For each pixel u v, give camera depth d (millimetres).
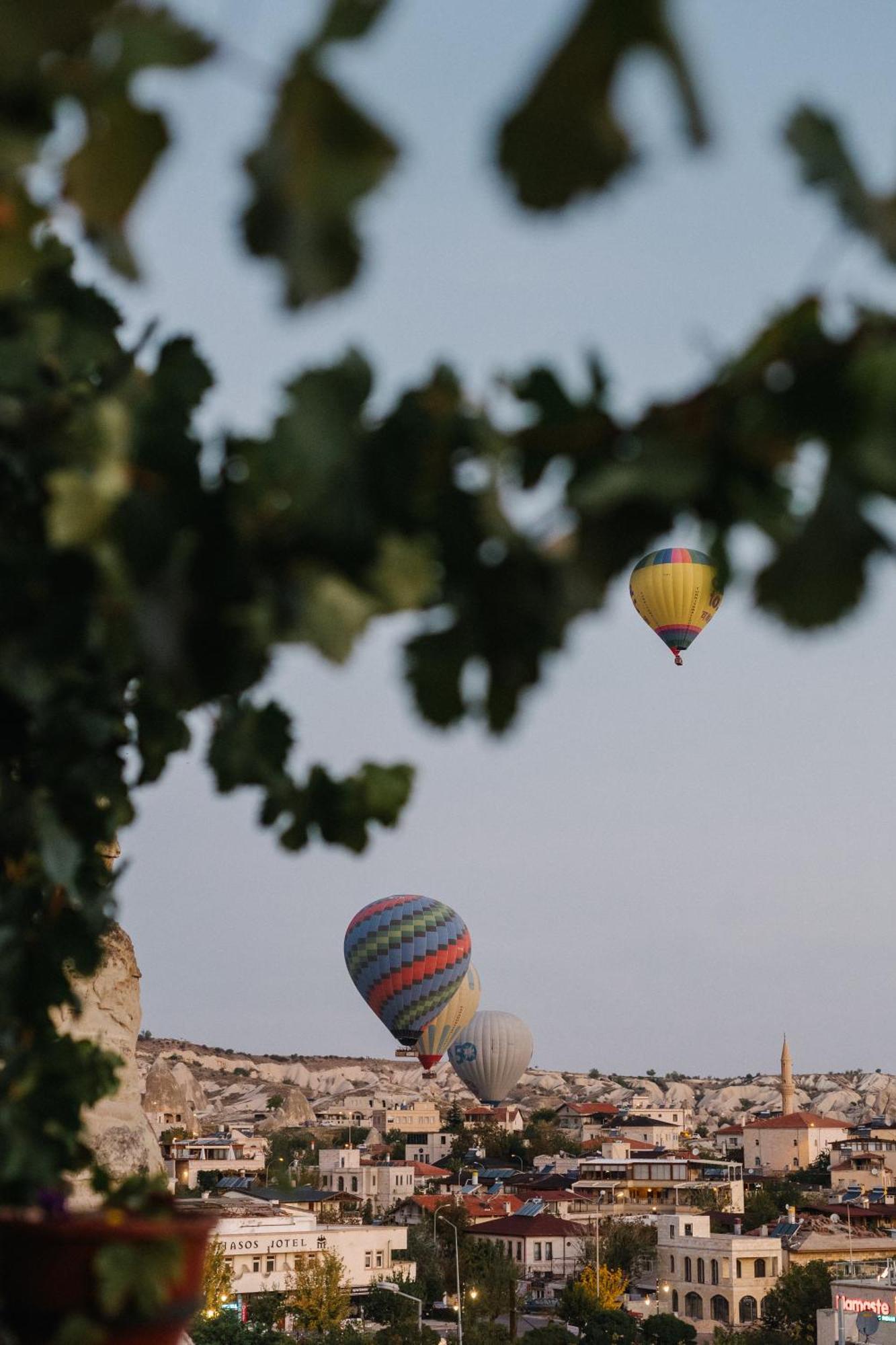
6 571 5867
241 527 5160
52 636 5934
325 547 5105
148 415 5543
